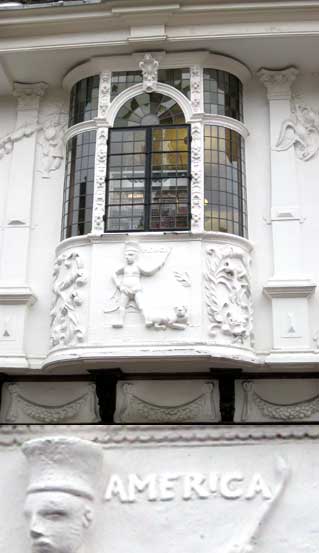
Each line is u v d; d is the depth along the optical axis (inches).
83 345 340.5
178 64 386.0
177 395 361.1
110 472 238.8
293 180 379.9
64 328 350.9
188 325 339.6
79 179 382.0
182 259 351.3
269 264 371.2
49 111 410.6
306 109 394.6
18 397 372.2
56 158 403.9
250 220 380.5
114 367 350.0
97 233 358.9
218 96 386.3
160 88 383.9
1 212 395.9
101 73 390.9
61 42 380.2
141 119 382.6
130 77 390.6
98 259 355.6
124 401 362.0
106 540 228.4
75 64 396.2
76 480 230.5
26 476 242.5
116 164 376.5
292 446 237.3
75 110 398.3
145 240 356.2
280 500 229.6
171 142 376.5
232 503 230.5
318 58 386.9
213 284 347.6
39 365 361.7
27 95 410.6
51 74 405.4
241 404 359.6
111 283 350.3
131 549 226.5
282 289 355.9
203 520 228.8
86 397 368.5
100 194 367.9
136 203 368.5
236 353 337.4
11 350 362.3
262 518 225.5
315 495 229.5
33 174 399.9
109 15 371.9
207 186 370.9
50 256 385.7
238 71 394.3
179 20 371.6
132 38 373.1
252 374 359.9
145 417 358.9
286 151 385.4
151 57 381.7
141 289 346.0
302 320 352.5
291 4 360.8
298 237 369.1
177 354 330.0
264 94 401.7
